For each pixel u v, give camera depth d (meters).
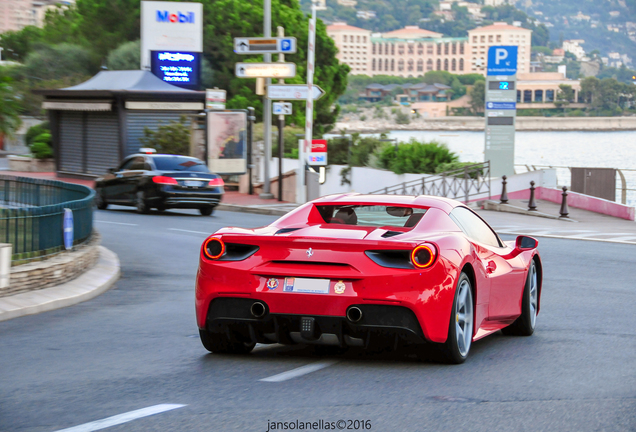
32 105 103.31
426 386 9.88
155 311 16.64
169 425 8.05
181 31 79.19
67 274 19.36
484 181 55.22
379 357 11.79
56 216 20.00
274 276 10.56
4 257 16.89
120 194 43.19
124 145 61.59
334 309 10.29
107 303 17.77
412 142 65.56
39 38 145.25
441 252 10.48
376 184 61.47
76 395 9.44
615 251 30.41
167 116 63.16
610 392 9.75
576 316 16.44
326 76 123.88
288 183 53.06
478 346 12.95
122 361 11.55
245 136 55.78
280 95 50.53
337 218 12.02
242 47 51.06
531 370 11.01
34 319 15.62
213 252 11.08
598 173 54.62
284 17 116.69
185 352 12.23
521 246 13.92
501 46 63.88
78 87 65.88
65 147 68.19
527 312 13.95
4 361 11.61
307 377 10.38
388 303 10.19
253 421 8.20
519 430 7.98
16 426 8.07
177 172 40.78
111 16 120.56
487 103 64.25
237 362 11.41
